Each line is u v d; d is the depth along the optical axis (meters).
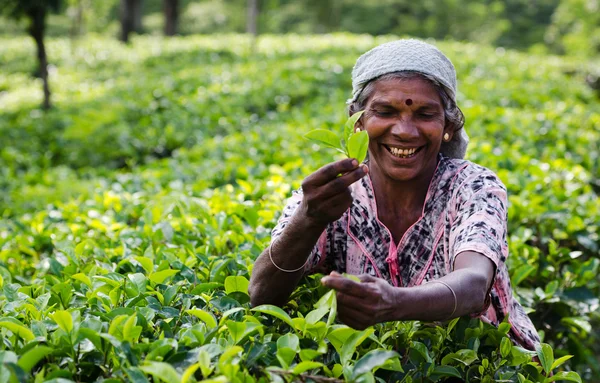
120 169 8.10
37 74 16.22
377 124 2.10
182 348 1.85
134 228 3.69
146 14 41.62
